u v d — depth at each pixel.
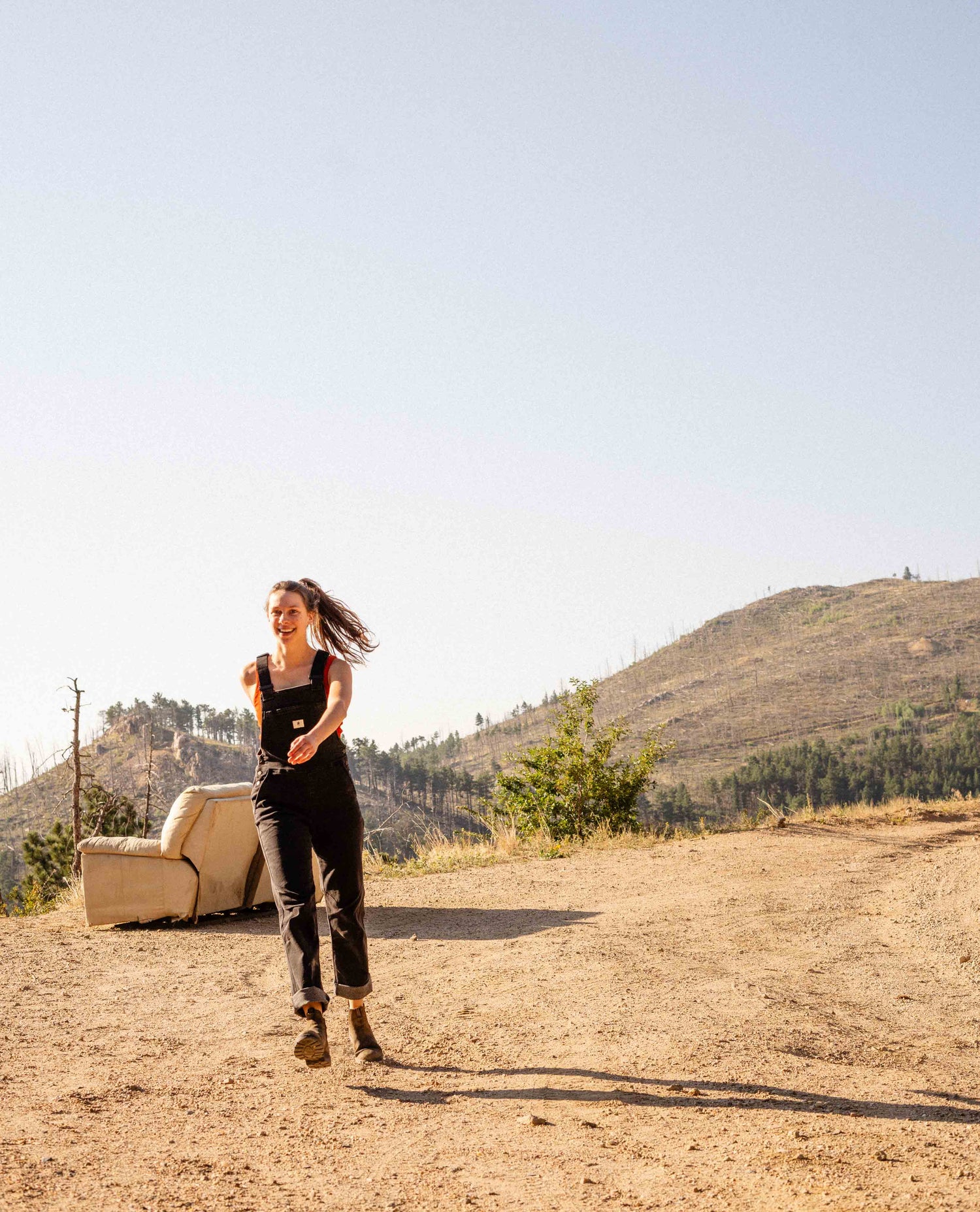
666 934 7.88
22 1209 2.87
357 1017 4.74
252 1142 3.58
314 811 4.42
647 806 172.25
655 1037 4.99
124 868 8.87
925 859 11.87
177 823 8.78
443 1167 3.31
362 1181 3.17
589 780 16.28
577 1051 4.82
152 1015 5.75
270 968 7.11
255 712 4.54
